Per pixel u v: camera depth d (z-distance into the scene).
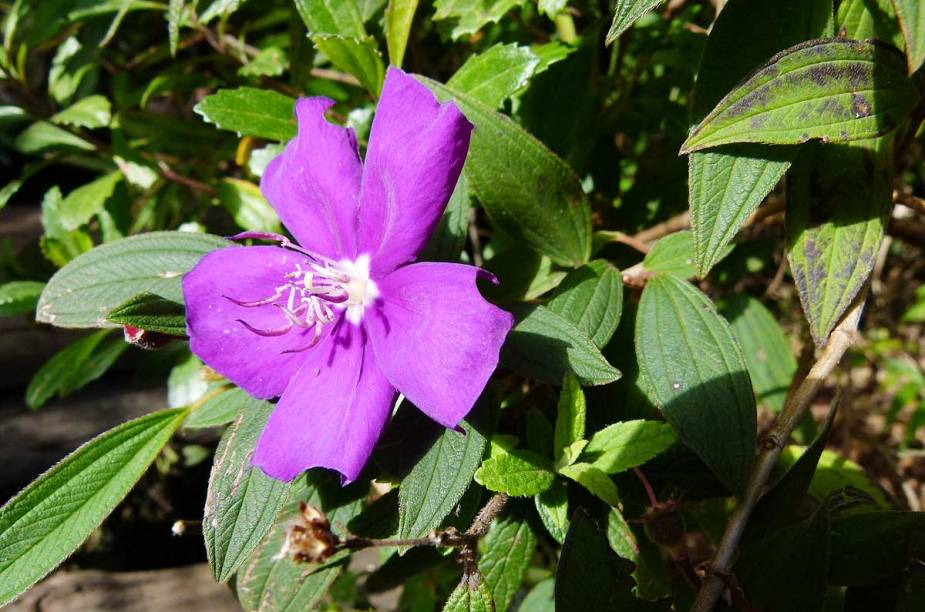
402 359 0.18
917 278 0.48
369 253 0.20
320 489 0.23
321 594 0.23
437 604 0.35
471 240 0.36
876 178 0.21
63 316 0.23
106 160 0.39
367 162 0.20
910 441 0.43
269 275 0.21
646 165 0.38
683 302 0.22
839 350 0.22
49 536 0.22
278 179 0.22
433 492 0.19
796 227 0.21
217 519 0.21
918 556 0.20
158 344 0.23
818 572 0.19
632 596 0.20
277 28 0.41
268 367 0.20
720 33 0.20
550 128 0.30
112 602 0.39
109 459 0.23
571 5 0.32
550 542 0.32
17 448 0.41
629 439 0.21
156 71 0.44
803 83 0.19
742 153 0.20
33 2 0.37
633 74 0.33
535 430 0.22
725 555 0.20
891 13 0.21
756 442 0.20
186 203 0.39
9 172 0.50
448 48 0.36
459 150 0.18
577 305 0.23
